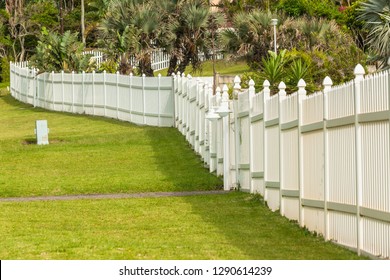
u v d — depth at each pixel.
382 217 16.17
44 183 34.53
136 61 70.31
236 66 84.88
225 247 19.48
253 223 23.34
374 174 16.61
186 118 48.47
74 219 25.27
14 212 27.16
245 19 64.81
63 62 74.31
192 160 40.81
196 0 71.12
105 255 18.53
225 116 32.00
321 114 19.81
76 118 65.19
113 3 70.75
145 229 22.91
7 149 46.19
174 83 55.94
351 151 17.84
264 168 26.42
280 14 68.75
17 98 84.25
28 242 20.64
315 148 20.53
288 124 23.09
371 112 16.56
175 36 70.12
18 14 109.19
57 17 111.12
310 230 21.20
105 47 71.44
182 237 21.27
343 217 18.52
